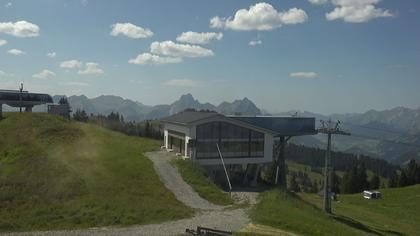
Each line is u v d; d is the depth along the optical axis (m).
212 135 61.88
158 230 36.16
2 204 40.22
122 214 39.94
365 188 153.12
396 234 61.44
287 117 74.06
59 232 34.56
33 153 57.28
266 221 41.44
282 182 74.94
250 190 57.81
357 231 51.34
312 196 94.69
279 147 75.81
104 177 50.78
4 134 68.12
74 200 42.78
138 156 63.09
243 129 63.69
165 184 51.91
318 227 43.12
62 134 71.25
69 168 52.41
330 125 63.47
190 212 43.12
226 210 45.25
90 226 36.94
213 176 62.31
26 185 45.06
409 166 157.75
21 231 34.72
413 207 98.50
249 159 64.06
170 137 71.38
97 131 84.00
